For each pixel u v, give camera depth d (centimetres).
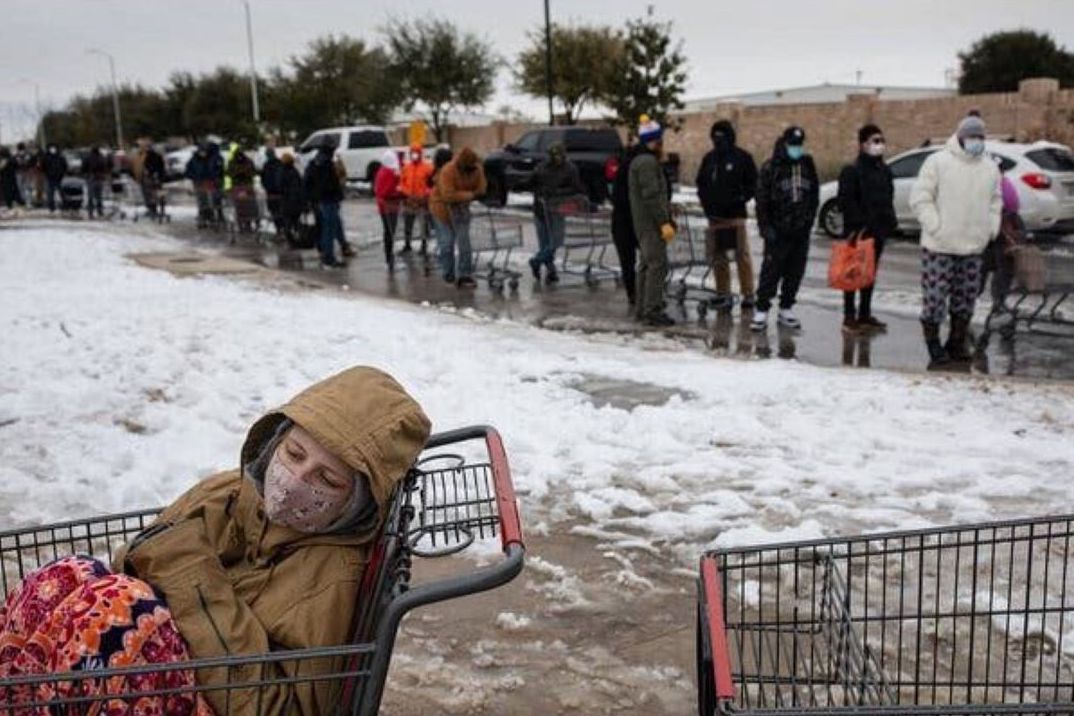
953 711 195
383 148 3378
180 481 582
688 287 1273
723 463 612
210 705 226
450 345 962
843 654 284
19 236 2150
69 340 943
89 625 219
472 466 316
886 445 645
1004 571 453
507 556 221
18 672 228
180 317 1081
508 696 374
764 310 1075
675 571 475
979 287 945
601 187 2597
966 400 752
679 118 3350
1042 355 964
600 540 510
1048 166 1606
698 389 792
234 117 6391
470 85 4788
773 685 316
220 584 240
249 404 746
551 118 3450
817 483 579
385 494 235
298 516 239
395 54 4812
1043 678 371
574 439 657
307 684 228
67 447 635
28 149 4434
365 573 246
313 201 1706
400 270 1652
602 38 4006
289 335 984
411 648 410
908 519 519
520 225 1505
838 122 3136
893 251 1722
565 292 1393
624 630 422
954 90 6069
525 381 820
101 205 2881
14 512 535
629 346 1002
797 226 1054
